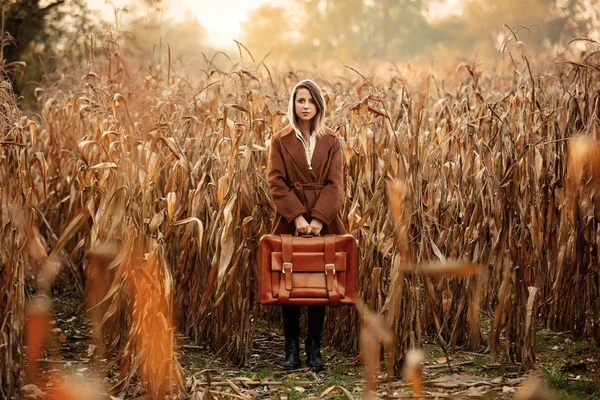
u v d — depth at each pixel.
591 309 4.45
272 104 4.98
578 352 4.17
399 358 3.78
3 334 3.34
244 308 4.11
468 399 3.42
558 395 3.29
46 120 6.09
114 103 4.20
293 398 3.42
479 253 4.10
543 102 4.83
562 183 4.29
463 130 4.49
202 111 5.38
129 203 3.77
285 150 4.00
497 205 3.95
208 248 4.38
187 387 3.52
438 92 6.53
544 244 4.46
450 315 4.53
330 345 4.52
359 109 4.07
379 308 3.88
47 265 4.02
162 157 4.39
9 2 8.64
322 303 3.79
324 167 4.01
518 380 3.65
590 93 4.31
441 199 4.58
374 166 4.09
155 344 3.32
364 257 4.06
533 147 3.97
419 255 3.79
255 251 4.30
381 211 3.90
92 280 4.29
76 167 5.23
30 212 3.59
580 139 3.32
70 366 3.91
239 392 3.50
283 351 4.44
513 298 3.96
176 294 4.61
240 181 4.07
